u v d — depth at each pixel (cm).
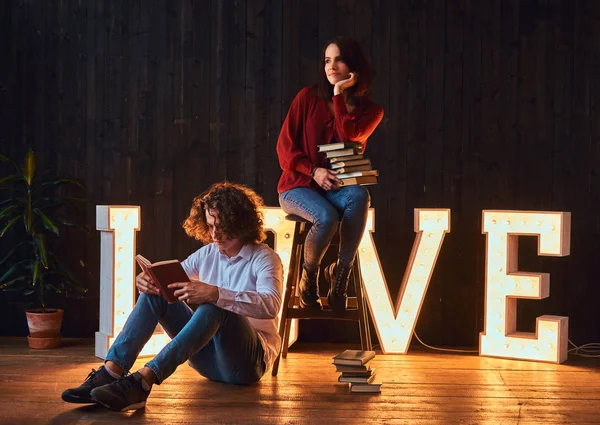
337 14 457
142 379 287
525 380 364
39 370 373
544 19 449
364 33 456
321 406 309
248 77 462
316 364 393
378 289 426
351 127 346
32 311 442
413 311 427
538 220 409
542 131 451
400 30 455
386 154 458
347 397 324
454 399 325
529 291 411
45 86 470
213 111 464
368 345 364
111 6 466
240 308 300
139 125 467
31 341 432
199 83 464
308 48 458
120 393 283
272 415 294
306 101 359
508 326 419
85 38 468
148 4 465
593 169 448
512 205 453
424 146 456
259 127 462
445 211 426
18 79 471
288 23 459
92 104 469
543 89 450
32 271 443
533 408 312
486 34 452
